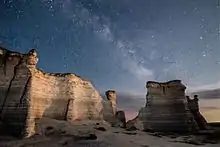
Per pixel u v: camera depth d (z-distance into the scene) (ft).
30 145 72.43
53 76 131.34
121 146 81.10
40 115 110.52
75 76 146.30
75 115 132.36
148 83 168.45
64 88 134.31
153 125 153.99
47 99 119.75
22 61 98.12
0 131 81.25
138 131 139.74
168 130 147.02
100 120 152.76
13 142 74.28
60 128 100.42
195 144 98.02
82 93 148.97
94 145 78.95
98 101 161.38
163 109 155.74
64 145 76.28
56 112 122.83
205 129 158.40
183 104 151.02
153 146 85.71
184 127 142.72
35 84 111.24
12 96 91.61
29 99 88.94
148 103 163.12
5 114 88.17
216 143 101.09
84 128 110.83
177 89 157.07
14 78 95.55
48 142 78.43
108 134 105.09
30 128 84.64
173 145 91.25
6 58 97.60
